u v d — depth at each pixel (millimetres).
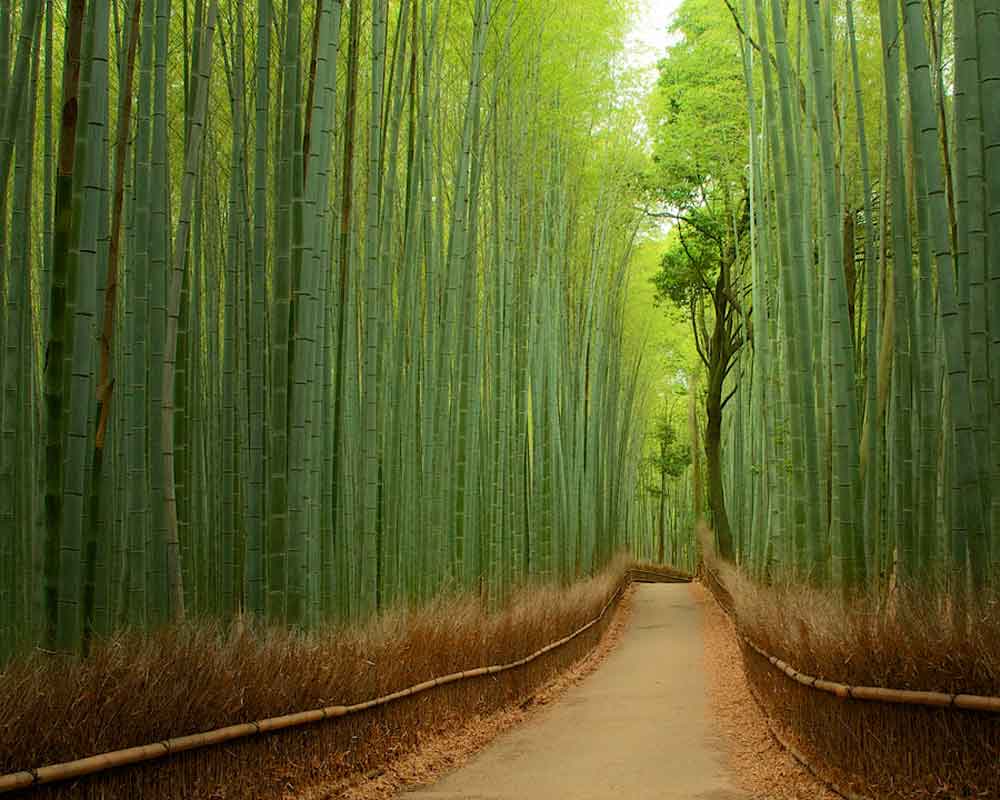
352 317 8258
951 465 6090
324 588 6809
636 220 19797
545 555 13859
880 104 8500
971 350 5000
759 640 7988
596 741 7418
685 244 20078
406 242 8633
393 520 8250
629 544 37344
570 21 12320
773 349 12273
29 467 6016
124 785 3670
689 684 10531
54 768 3301
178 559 5234
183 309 6250
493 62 11273
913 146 6379
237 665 4672
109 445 5262
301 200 5793
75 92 4266
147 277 5281
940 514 6969
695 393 29719
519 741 7531
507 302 11773
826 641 5512
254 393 6180
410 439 9203
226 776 4316
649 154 17938
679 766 6352
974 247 4926
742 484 19828
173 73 9023
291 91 5867
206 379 8047
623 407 24531
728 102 15320
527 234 12859
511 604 10367
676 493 41562
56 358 4285
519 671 9633
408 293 8617
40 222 8727
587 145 14844
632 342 24281
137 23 4723
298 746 5039
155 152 5184
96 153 4332
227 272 6500
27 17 5012
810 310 8125
